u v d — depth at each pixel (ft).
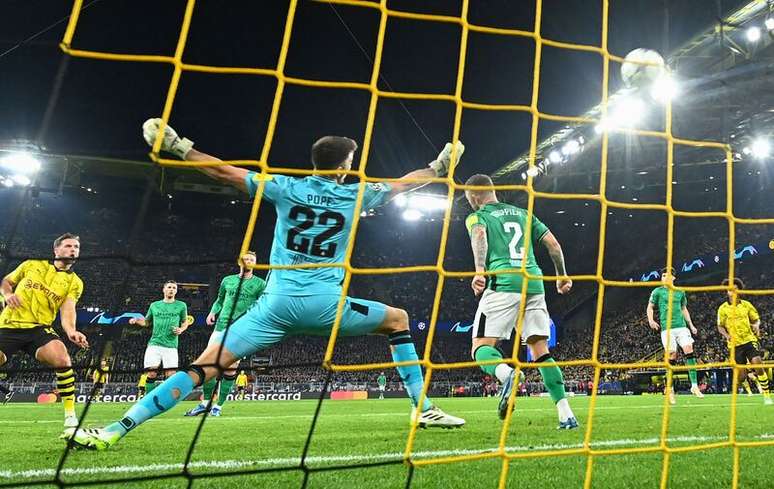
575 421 16.31
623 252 125.70
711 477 8.96
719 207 108.17
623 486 8.37
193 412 27.94
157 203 119.85
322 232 12.83
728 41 65.41
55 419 25.73
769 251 92.79
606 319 122.93
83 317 96.43
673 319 32.40
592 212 122.42
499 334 16.46
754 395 46.42
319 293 12.64
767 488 8.25
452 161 9.77
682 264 109.29
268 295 12.65
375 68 9.40
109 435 12.42
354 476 9.21
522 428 16.70
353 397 81.66
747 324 32.78
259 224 127.24
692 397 43.96
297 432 17.42
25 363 83.76
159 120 10.64
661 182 98.43
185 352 108.58
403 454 11.68
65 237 21.07
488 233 17.08
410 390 15.67
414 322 122.01
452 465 10.16
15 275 20.59
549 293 138.72
